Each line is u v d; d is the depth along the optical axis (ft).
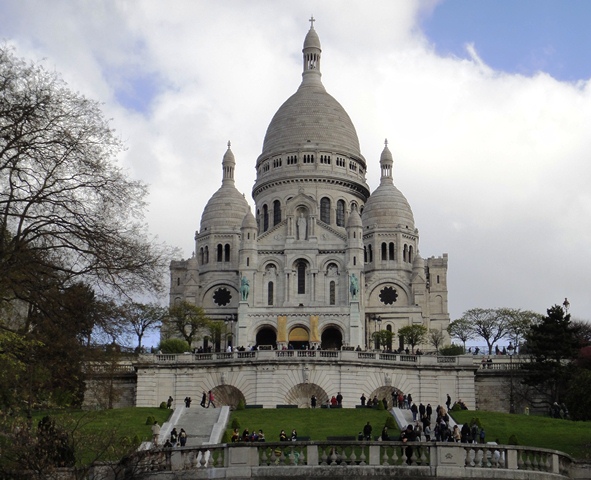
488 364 341.21
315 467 148.77
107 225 156.87
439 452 150.20
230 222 582.76
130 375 332.39
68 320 154.71
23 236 150.20
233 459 149.18
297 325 495.00
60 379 162.09
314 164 604.90
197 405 319.27
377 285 565.12
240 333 492.54
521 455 154.81
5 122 150.61
